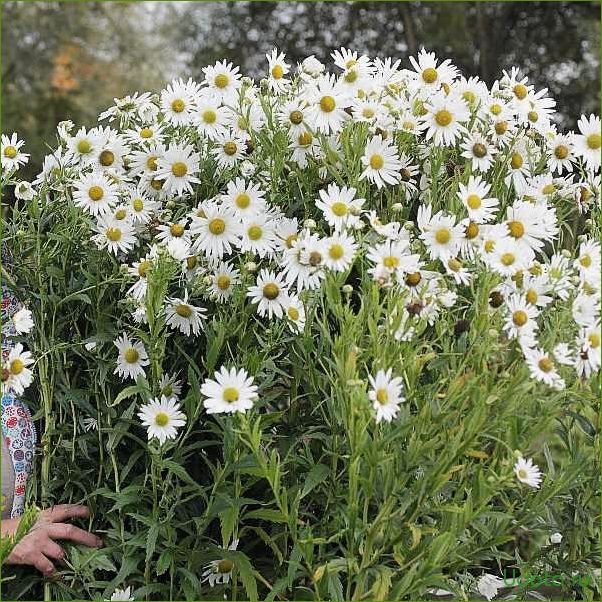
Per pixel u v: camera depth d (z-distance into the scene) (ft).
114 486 5.91
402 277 4.83
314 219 5.89
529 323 4.83
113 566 5.46
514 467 4.71
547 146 6.09
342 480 5.28
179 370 5.90
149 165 6.12
